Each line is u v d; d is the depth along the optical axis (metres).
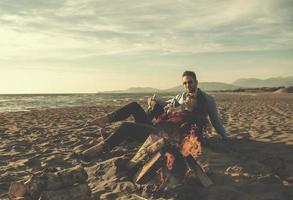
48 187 3.53
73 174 3.70
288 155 5.96
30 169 5.65
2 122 15.04
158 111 5.62
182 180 4.33
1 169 5.66
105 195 4.16
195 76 5.38
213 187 4.32
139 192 4.22
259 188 4.30
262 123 11.37
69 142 8.06
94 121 5.38
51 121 14.77
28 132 10.51
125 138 5.02
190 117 4.96
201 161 5.24
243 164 5.29
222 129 6.27
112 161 5.38
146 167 4.40
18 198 3.51
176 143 4.65
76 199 3.57
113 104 36.72
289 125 10.54
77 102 48.25
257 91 116.19
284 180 4.56
